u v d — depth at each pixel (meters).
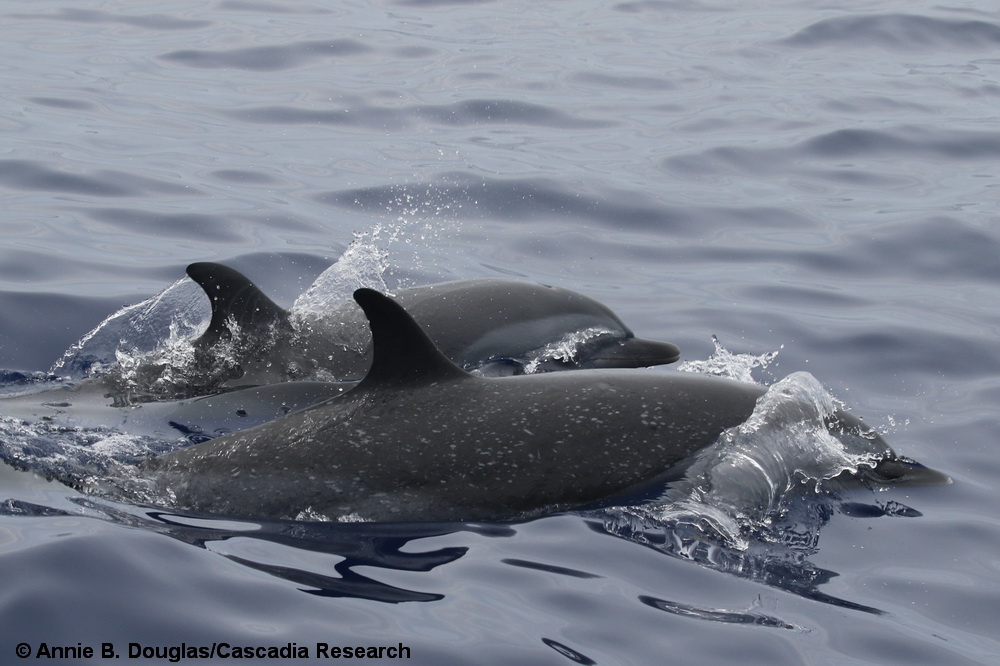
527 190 14.99
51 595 5.92
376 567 6.46
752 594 6.46
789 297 12.02
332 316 10.13
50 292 11.33
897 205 14.61
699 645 5.89
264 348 9.62
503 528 6.94
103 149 15.82
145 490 7.30
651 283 12.46
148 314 10.91
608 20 24.67
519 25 24.02
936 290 12.17
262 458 7.25
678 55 21.95
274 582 6.22
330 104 18.42
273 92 18.95
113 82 18.97
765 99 19.19
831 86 19.92
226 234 13.24
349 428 7.25
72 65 19.73
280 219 13.81
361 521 6.95
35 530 6.64
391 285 12.09
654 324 11.41
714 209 14.55
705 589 6.47
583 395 7.58
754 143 16.98
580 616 6.09
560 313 10.80
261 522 6.97
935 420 9.21
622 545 6.82
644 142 17.00
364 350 9.88
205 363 9.48
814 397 8.22
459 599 6.16
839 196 15.03
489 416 7.30
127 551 6.42
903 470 8.09
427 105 18.47
